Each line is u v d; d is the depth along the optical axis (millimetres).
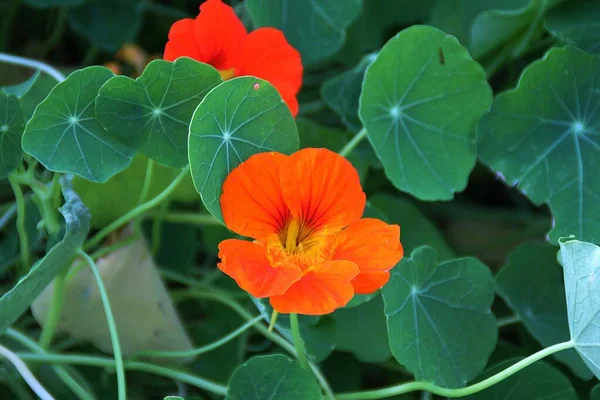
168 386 699
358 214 608
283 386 615
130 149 624
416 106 662
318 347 636
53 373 676
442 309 641
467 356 639
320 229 610
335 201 607
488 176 750
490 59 717
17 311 617
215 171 599
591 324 601
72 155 618
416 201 742
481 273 646
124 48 765
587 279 598
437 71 657
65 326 662
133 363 648
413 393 691
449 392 623
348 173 605
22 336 650
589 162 658
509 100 658
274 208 604
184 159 628
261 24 687
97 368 691
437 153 666
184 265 709
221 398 682
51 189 638
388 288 623
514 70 729
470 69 657
